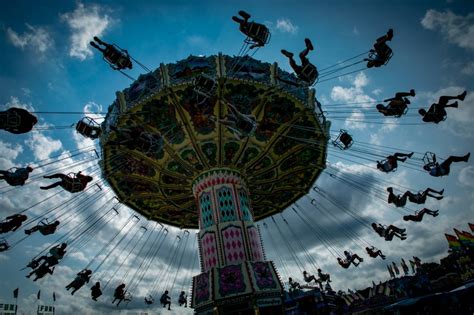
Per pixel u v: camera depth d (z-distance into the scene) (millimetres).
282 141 17219
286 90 14766
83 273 15070
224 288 13633
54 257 13406
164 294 19406
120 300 17750
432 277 25094
